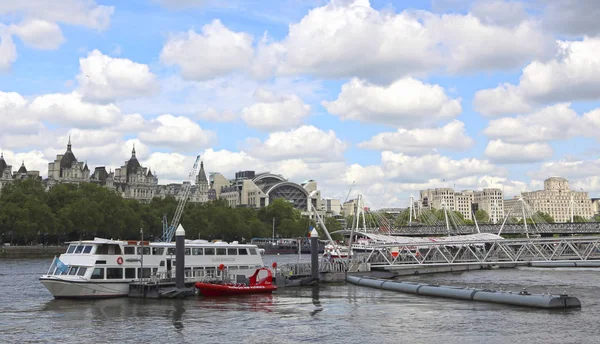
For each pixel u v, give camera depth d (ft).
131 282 281.33
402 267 410.72
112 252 280.92
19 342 185.26
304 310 241.35
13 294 292.81
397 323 211.41
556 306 235.81
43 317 225.76
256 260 329.93
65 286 269.03
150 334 195.62
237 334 195.00
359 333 195.11
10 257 646.33
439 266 453.17
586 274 415.64
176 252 276.82
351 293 299.58
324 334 194.18
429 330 198.39
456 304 255.70
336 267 388.57
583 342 178.70
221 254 314.96
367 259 412.57
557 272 439.63
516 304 246.68
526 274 422.41
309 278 339.57
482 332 193.77
